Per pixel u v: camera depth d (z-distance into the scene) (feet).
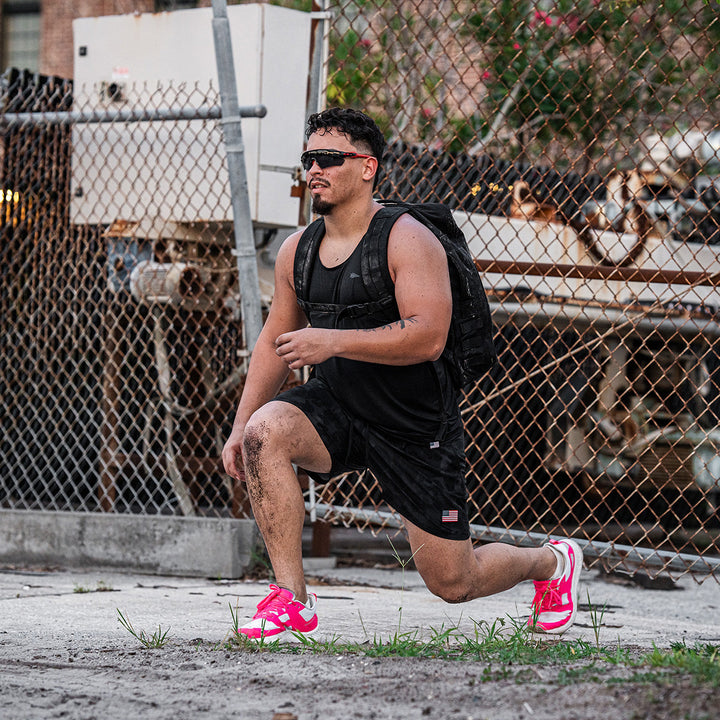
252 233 38.06
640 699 16.72
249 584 37.29
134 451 47.14
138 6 84.23
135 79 44.24
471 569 24.38
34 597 33.12
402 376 23.00
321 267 23.41
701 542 50.21
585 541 36.22
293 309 25.02
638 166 39.09
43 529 41.42
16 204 46.73
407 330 21.85
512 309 42.16
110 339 44.37
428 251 22.40
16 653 23.22
